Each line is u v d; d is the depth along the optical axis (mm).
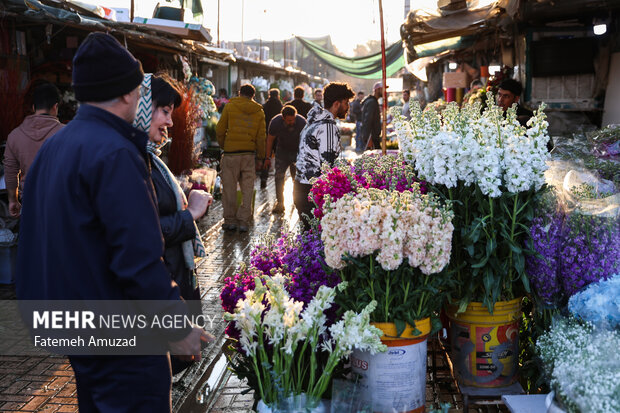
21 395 3930
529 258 3150
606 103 7238
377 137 11156
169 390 2283
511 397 3014
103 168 2027
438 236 2670
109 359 2150
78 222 2053
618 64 7039
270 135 10039
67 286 2084
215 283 6332
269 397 2727
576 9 6535
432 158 3129
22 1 6480
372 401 2773
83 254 2068
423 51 11438
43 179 2172
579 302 2850
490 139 2980
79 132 2113
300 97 11773
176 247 2908
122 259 2025
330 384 2957
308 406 2602
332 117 5441
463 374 3332
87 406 2260
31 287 2229
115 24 8555
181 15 12172
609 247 2949
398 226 2615
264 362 2693
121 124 2154
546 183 3131
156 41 9820
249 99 8703
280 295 2615
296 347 2738
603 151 4379
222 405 3779
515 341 3311
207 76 16938
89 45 2117
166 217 2764
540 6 6648
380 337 2791
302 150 5504
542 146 2961
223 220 9500
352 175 3479
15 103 6801
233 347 3312
